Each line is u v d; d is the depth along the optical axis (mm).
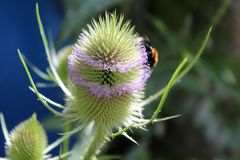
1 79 763
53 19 796
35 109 779
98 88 445
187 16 785
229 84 688
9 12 778
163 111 782
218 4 814
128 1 762
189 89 733
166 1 833
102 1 714
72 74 448
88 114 457
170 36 694
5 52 770
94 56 443
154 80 731
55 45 700
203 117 787
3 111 759
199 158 804
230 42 805
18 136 474
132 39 453
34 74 778
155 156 826
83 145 462
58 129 686
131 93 460
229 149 788
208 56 790
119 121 462
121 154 829
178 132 808
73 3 710
